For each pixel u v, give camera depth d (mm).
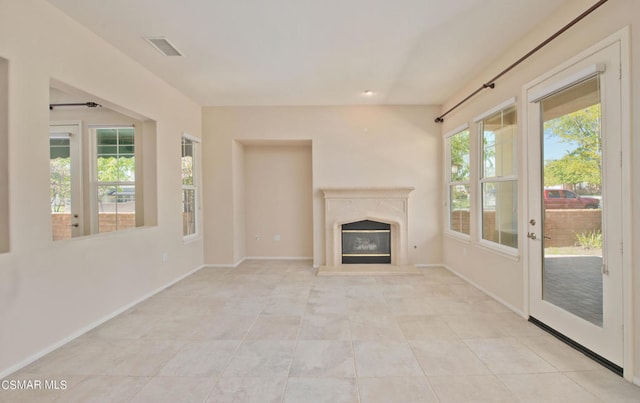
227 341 2668
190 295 3893
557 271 2697
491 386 2018
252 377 2135
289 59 3533
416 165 5352
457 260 4797
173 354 2451
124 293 3387
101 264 3055
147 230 3791
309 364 2299
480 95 3965
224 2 2467
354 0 2457
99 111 4473
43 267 2439
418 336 2746
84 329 2834
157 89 4004
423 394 1941
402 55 3451
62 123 4496
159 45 3191
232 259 5402
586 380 2066
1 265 2135
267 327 2947
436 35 3020
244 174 5961
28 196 2324
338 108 5375
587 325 2367
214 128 5383
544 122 2824
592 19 2258
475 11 2621
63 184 4586
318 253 5422
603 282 2219
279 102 5172
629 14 1983
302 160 5945
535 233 2934
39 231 2402
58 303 2568
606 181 2182
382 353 2453
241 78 4094
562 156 2615
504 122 3510
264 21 2754
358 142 5367
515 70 3205
